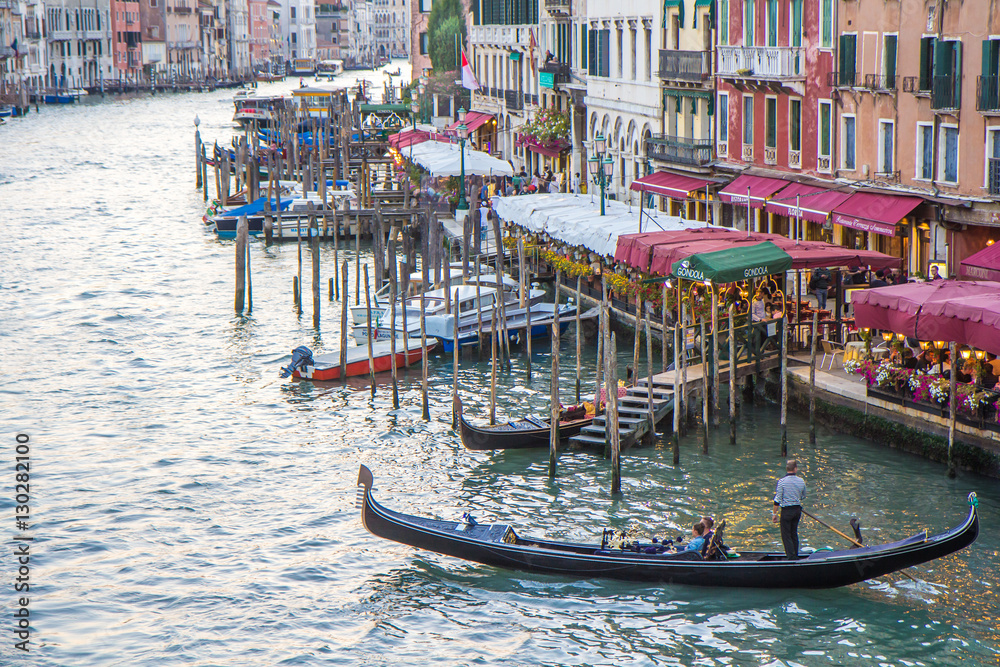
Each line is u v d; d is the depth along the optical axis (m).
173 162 92.50
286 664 18.84
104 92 163.88
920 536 19.62
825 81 37.28
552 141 62.06
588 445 27.62
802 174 38.94
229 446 28.69
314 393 33.09
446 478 26.33
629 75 52.31
